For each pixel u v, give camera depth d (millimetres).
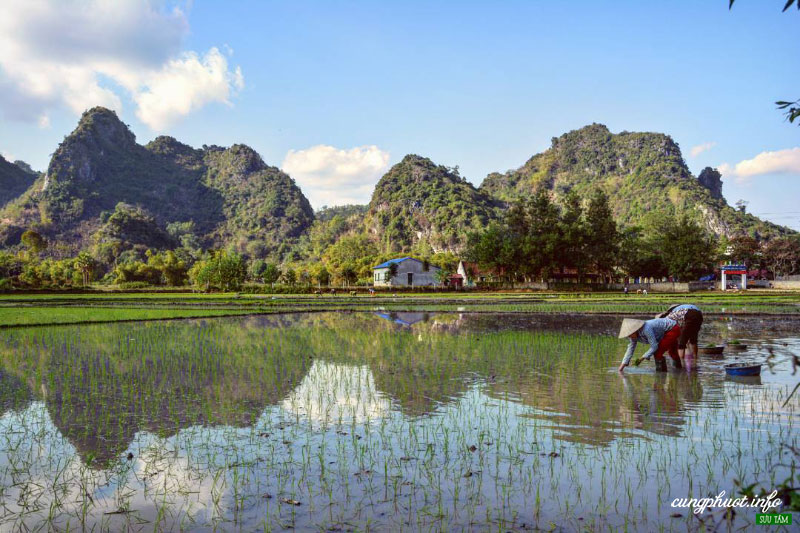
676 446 8164
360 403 11000
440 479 7016
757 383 12734
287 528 5730
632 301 49500
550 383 12797
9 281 81625
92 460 7836
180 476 7215
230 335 23906
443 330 25969
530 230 90812
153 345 20297
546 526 5715
